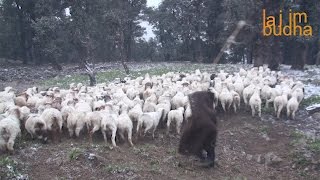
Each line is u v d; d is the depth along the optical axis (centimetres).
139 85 1827
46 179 1017
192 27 4991
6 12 4941
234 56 4747
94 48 4394
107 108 1327
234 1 2772
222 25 4500
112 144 1232
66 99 1453
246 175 1196
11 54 5278
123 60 3184
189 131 1128
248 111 1694
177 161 1202
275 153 1345
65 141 1248
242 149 1380
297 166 1262
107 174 1073
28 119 1219
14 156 1097
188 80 1995
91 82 2348
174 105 1531
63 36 4300
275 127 1552
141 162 1166
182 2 4944
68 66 4666
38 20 4003
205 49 5088
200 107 1133
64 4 4291
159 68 3569
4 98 1473
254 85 1753
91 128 1264
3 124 1093
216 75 2142
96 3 4372
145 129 1307
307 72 2817
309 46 3966
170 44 5453
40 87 2523
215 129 1129
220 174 1170
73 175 1050
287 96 1691
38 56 5016
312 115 1680
